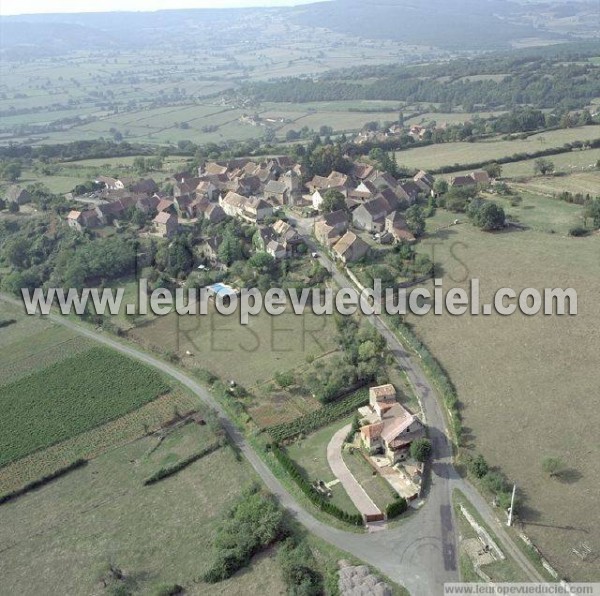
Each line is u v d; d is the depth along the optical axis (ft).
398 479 294.66
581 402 328.70
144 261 554.46
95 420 364.58
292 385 372.38
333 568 249.75
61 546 281.13
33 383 406.21
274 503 284.82
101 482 318.24
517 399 336.70
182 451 333.42
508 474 287.28
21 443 351.05
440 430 321.32
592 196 615.16
